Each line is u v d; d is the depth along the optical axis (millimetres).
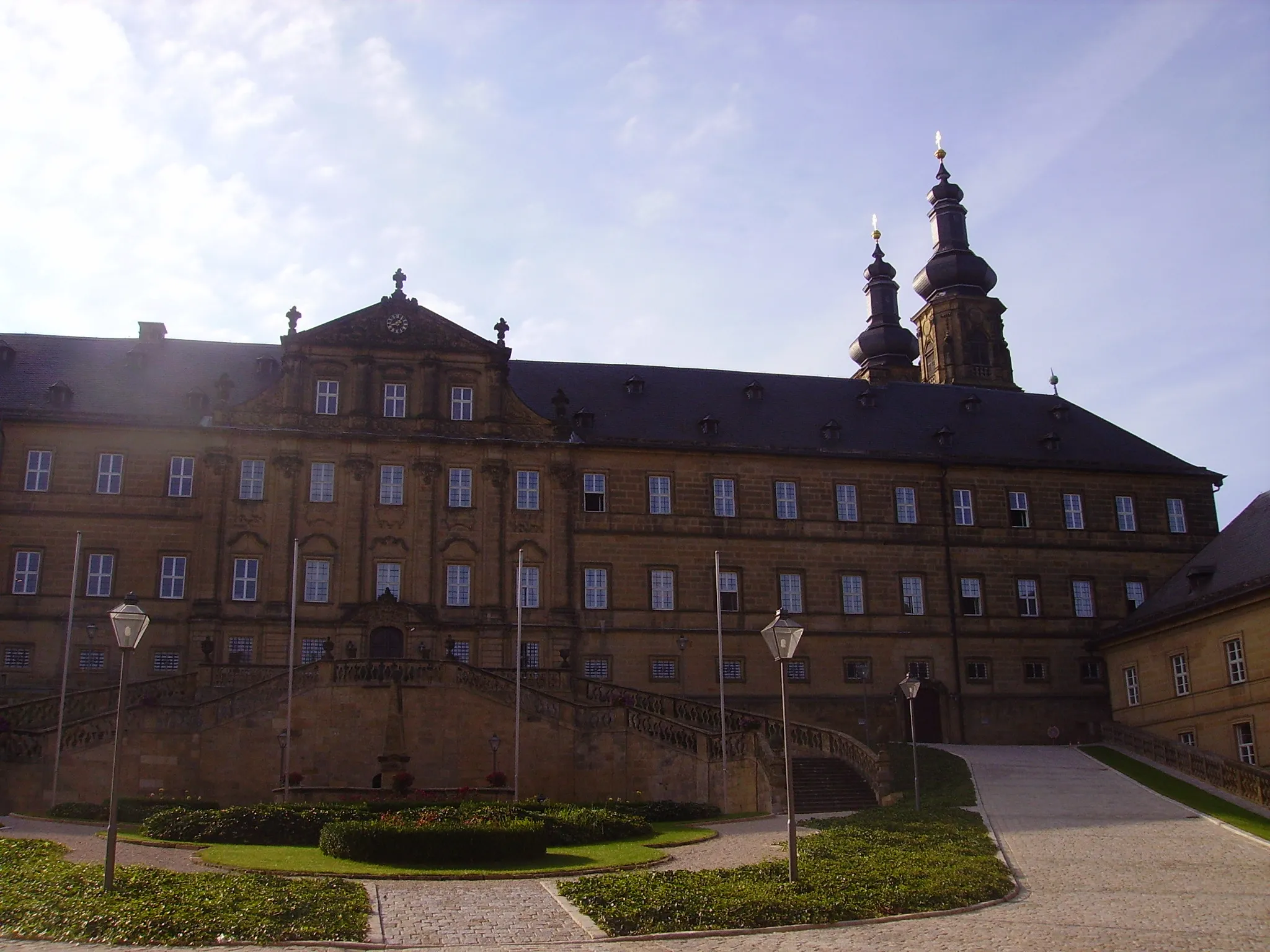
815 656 69000
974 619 71625
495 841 31375
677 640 67375
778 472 71438
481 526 66125
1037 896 28609
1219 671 58219
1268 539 59031
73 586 54594
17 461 62875
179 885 25328
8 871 26141
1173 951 22625
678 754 52094
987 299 92625
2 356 66625
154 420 64250
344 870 29391
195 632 61625
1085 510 75000
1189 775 51344
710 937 23281
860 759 50156
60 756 47344
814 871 28953
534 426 68438
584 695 59750
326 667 53562
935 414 78625
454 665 54688
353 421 65938
